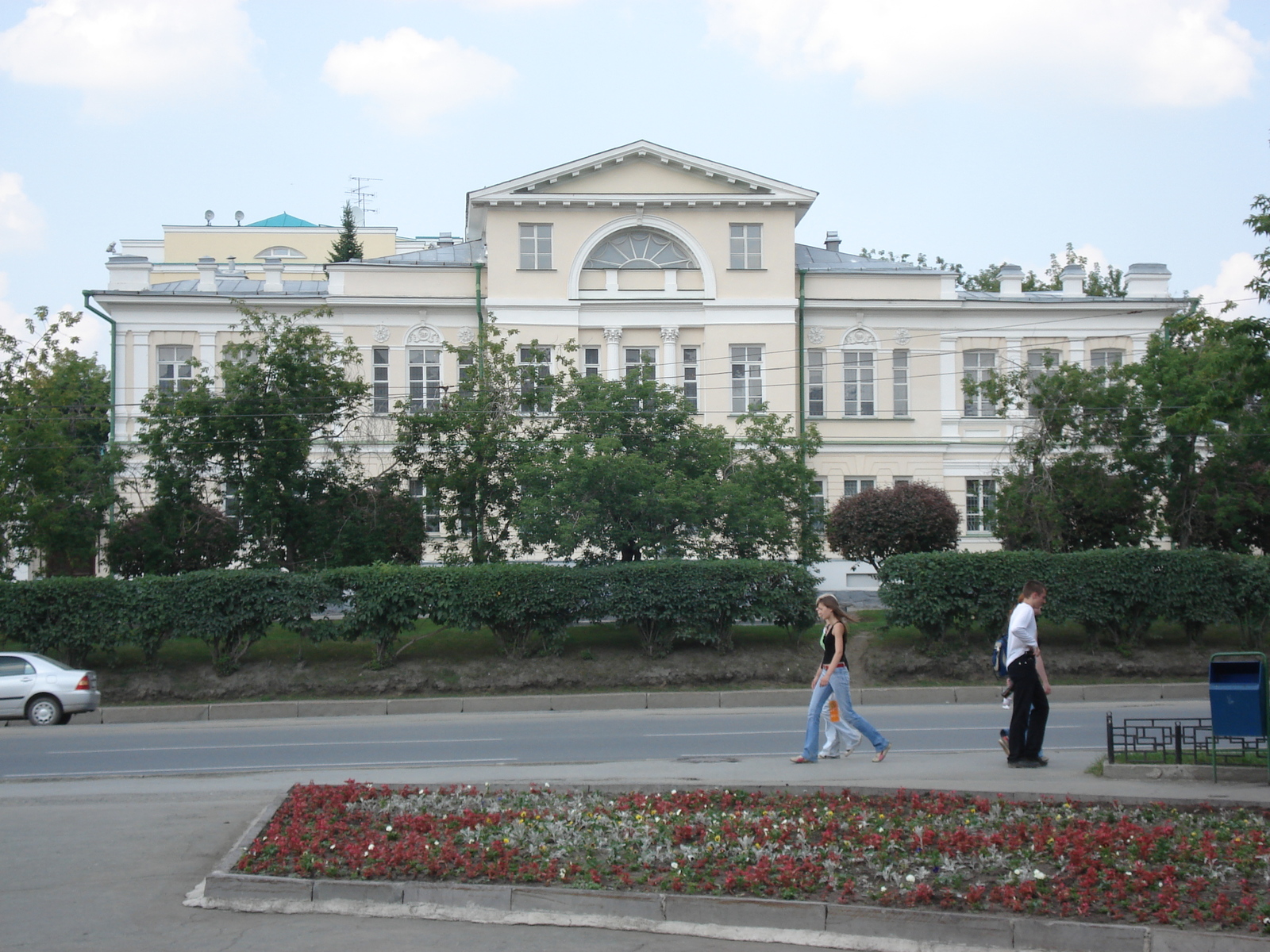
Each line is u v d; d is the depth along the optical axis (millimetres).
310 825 9125
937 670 23562
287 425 26234
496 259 38000
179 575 23500
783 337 38656
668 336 38375
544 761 14211
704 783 10781
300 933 7059
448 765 13914
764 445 28109
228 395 26547
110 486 29766
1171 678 23609
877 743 12969
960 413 39969
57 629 23203
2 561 27891
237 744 16703
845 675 13047
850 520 29500
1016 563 24156
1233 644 24969
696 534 26688
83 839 9445
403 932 7059
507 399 28266
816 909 6949
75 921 7312
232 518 28328
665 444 27438
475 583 23625
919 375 39969
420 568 23891
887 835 8508
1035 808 9391
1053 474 27547
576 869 7797
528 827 8969
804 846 8352
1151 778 11008
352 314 38781
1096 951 6496
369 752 15430
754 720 18906
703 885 7449
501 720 19672
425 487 28250
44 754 15852
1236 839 8273
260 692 22688
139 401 38125
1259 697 10523
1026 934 6613
